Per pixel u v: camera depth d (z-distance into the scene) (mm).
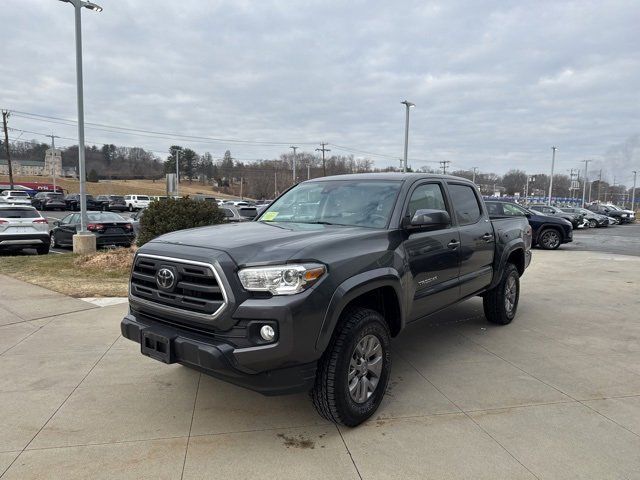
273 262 2996
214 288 3010
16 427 3402
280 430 3381
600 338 5617
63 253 14586
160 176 141250
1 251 15117
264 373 2982
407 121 38438
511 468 2928
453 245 4629
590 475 2863
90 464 2943
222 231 3768
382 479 2816
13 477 2799
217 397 3914
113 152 143125
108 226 15039
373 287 3420
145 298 3482
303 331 2951
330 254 3236
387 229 3904
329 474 2861
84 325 5965
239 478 2818
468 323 6215
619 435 3344
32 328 5828
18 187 71750
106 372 4438
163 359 3236
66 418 3545
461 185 5277
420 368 4590
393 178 4473
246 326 2936
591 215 36844
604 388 4152
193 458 3023
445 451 3115
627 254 15750
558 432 3375
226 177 123625
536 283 9375
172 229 10453
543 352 5082
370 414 3516
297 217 4535
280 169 103812
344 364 3229
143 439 3250
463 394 3998
